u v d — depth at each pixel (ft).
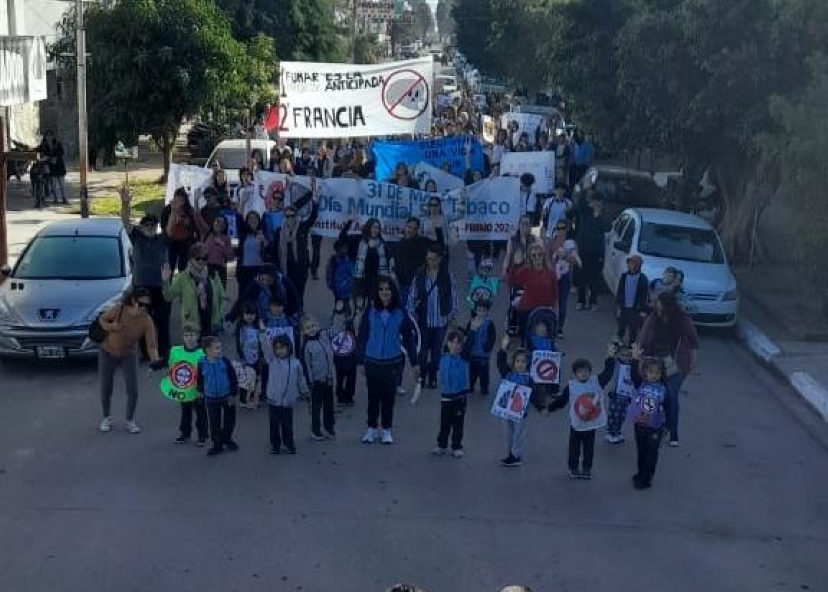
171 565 27.66
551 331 43.78
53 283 46.73
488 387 43.93
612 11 85.30
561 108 163.94
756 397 45.14
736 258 72.74
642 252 57.67
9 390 42.29
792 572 28.81
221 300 45.91
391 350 36.22
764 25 60.39
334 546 29.01
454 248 74.90
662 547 29.94
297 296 42.91
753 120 61.57
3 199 59.11
